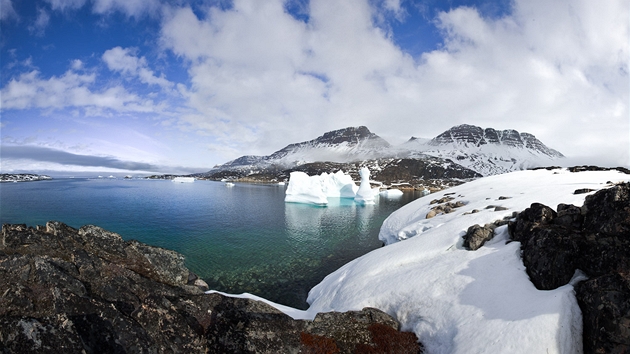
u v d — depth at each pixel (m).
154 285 12.07
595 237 10.31
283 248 31.77
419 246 16.38
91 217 48.94
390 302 12.73
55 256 11.70
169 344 9.87
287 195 77.25
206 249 31.25
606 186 21.73
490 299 10.60
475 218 17.42
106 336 9.38
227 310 11.61
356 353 10.39
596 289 8.72
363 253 29.81
